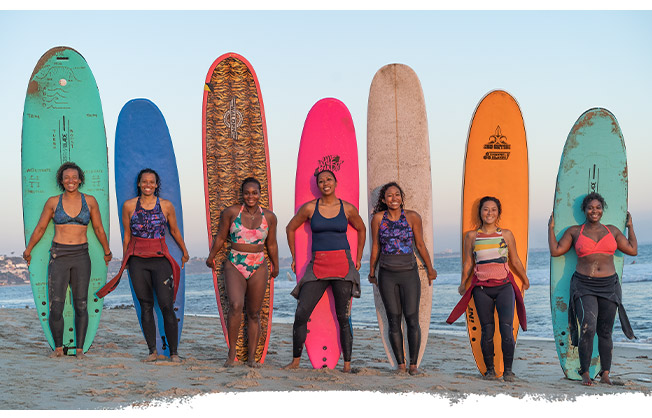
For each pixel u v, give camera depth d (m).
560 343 5.42
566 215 5.56
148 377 4.16
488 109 5.75
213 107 5.68
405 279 4.96
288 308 18.70
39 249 5.42
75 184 5.20
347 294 4.96
